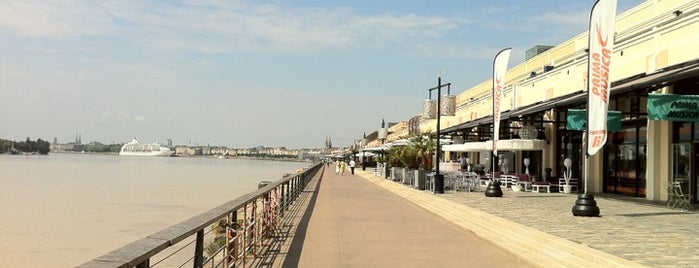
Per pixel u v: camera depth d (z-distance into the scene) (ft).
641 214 54.34
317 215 57.52
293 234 43.45
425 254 36.14
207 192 177.78
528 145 86.94
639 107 75.46
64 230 91.45
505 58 77.15
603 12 49.34
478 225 49.37
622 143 80.69
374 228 48.06
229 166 560.20
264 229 38.29
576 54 90.22
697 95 56.39
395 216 57.62
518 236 41.55
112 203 138.51
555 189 91.76
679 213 55.47
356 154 353.72
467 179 91.45
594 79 50.62
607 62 49.60
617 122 66.54
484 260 34.40
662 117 53.52
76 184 212.64
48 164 457.27
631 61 73.26
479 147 95.45
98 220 104.99
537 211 57.16
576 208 52.80
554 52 100.48
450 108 102.27
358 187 112.06
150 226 97.04
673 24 64.39
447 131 122.72
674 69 57.41
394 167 127.75
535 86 106.93
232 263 26.11
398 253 36.35
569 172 89.35
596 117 50.70
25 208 125.29
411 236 43.70
